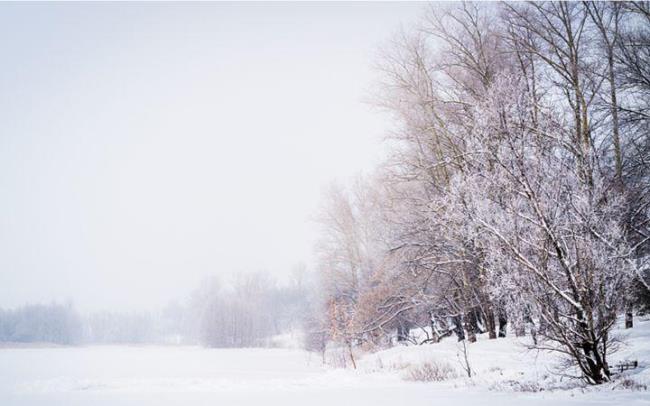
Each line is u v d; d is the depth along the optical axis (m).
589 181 11.05
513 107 11.63
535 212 10.53
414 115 24.41
